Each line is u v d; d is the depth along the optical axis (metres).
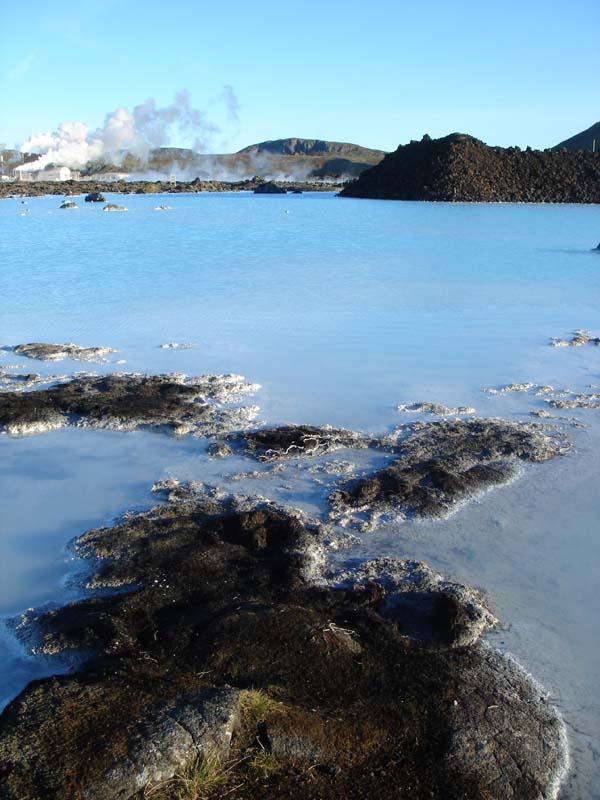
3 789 2.71
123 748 2.87
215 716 3.05
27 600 4.29
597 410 7.26
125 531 4.89
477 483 5.64
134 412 6.97
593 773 3.13
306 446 6.22
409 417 7.01
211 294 12.98
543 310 11.80
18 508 5.35
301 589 4.26
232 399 7.46
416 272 15.60
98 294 12.98
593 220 29.83
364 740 3.15
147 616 4.00
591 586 4.46
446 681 3.52
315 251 19.25
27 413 6.89
